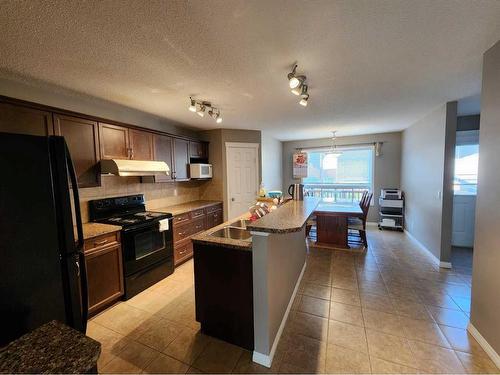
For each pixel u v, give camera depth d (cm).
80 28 137
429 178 360
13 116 188
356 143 569
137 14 126
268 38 152
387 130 511
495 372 154
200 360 169
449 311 220
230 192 461
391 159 540
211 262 185
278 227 152
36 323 109
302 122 412
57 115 216
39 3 115
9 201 100
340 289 266
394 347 177
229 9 124
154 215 300
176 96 259
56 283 117
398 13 130
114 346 183
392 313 219
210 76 209
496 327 160
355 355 170
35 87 223
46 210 113
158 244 293
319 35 150
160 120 375
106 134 262
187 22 134
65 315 122
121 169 251
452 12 129
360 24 139
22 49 158
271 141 573
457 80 229
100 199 279
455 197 404
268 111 333
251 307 173
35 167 108
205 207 399
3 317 99
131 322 213
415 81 230
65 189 124
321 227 422
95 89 234
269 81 222
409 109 335
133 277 258
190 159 434
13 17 125
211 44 158
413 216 443
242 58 178
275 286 178
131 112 322
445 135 306
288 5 122
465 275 294
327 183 618
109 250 234
